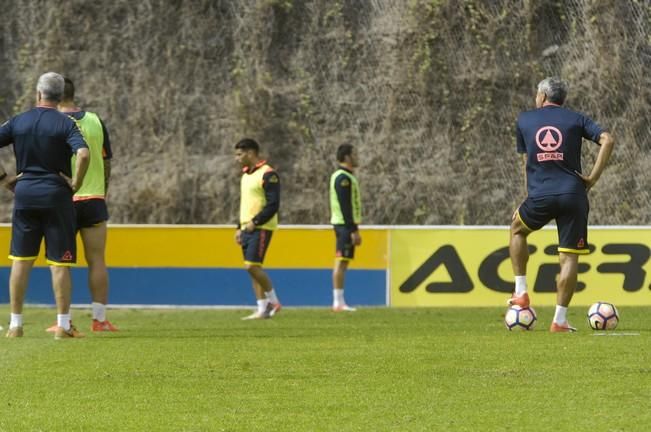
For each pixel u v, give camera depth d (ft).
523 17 235.81
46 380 82.33
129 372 86.07
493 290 172.45
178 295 176.04
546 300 170.09
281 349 101.30
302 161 235.20
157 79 241.96
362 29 240.12
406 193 231.30
